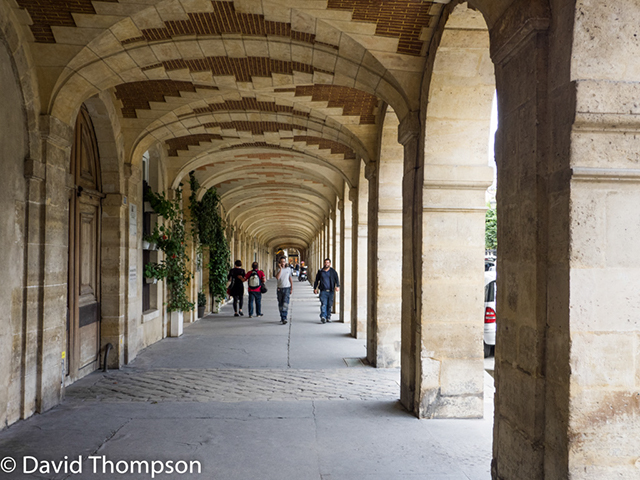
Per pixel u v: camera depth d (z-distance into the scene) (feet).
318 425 16.38
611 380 8.39
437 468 12.97
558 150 8.81
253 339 35.04
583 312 8.41
